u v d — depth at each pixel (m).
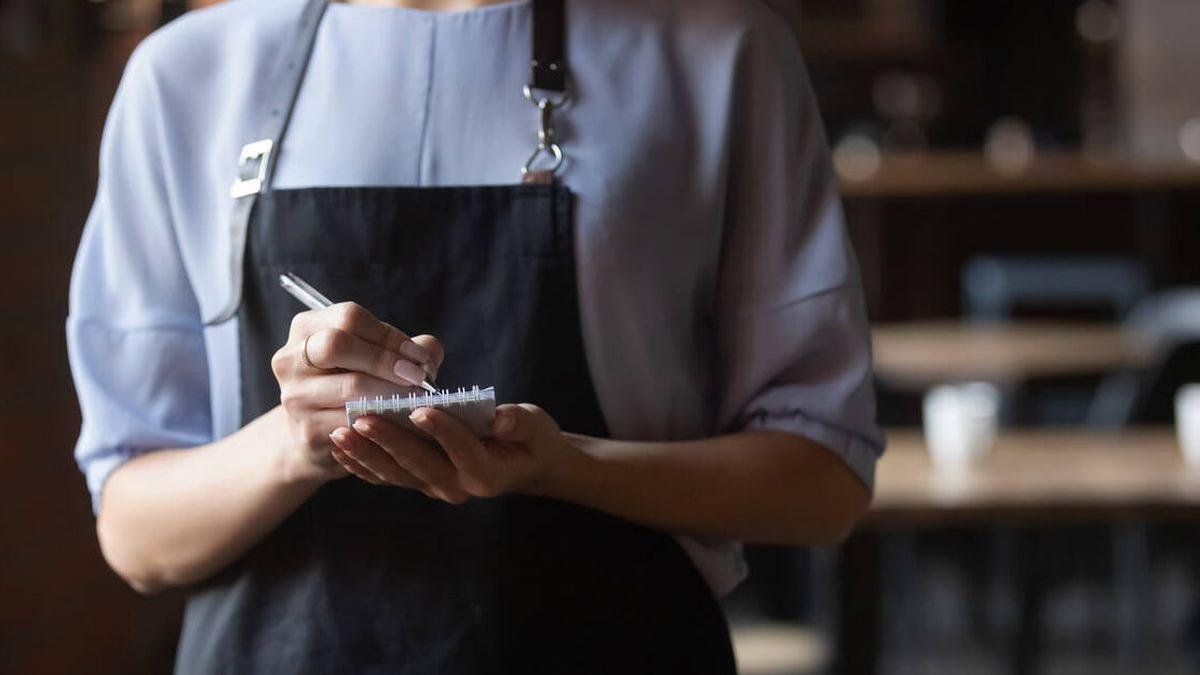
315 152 1.26
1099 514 2.77
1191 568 5.40
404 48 1.28
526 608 1.21
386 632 1.21
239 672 1.23
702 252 1.29
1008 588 4.84
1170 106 8.80
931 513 2.75
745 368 1.31
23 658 3.03
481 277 1.22
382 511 1.22
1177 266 6.71
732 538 1.27
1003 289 6.22
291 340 1.10
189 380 1.33
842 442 1.29
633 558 1.24
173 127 1.31
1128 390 5.20
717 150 1.28
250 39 1.31
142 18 3.41
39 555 3.14
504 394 1.21
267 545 1.24
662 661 1.23
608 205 1.22
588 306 1.22
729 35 1.29
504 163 1.25
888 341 5.58
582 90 1.26
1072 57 8.58
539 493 1.19
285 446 1.17
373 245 1.22
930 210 6.73
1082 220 6.74
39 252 3.21
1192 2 8.73
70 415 3.33
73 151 3.35
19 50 3.14
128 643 3.51
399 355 1.08
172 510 1.23
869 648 2.92
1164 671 4.44
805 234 1.32
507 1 1.29
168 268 1.33
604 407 1.24
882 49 8.15
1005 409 5.61
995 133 7.75
